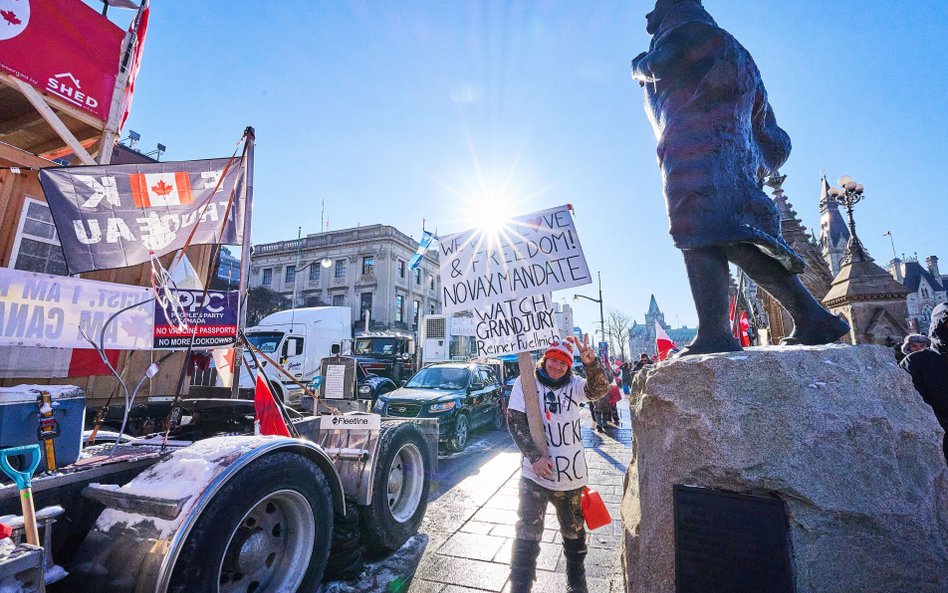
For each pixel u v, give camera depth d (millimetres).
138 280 5562
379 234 38781
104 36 5434
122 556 2084
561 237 2822
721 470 1830
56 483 2266
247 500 2381
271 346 13055
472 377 9898
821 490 1697
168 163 3877
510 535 4148
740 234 2182
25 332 2877
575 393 2648
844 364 1881
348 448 3729
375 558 3713
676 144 2375
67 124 5762
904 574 1588
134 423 4922
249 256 3955
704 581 1780
